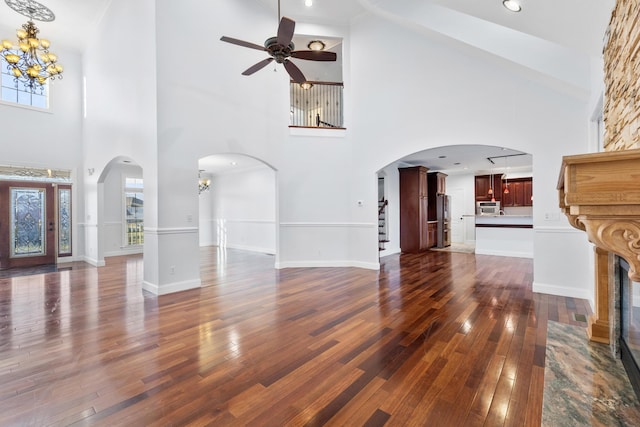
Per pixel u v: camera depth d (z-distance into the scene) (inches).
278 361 91.0
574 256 154.4
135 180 325.1
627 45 71.5
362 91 233.3
